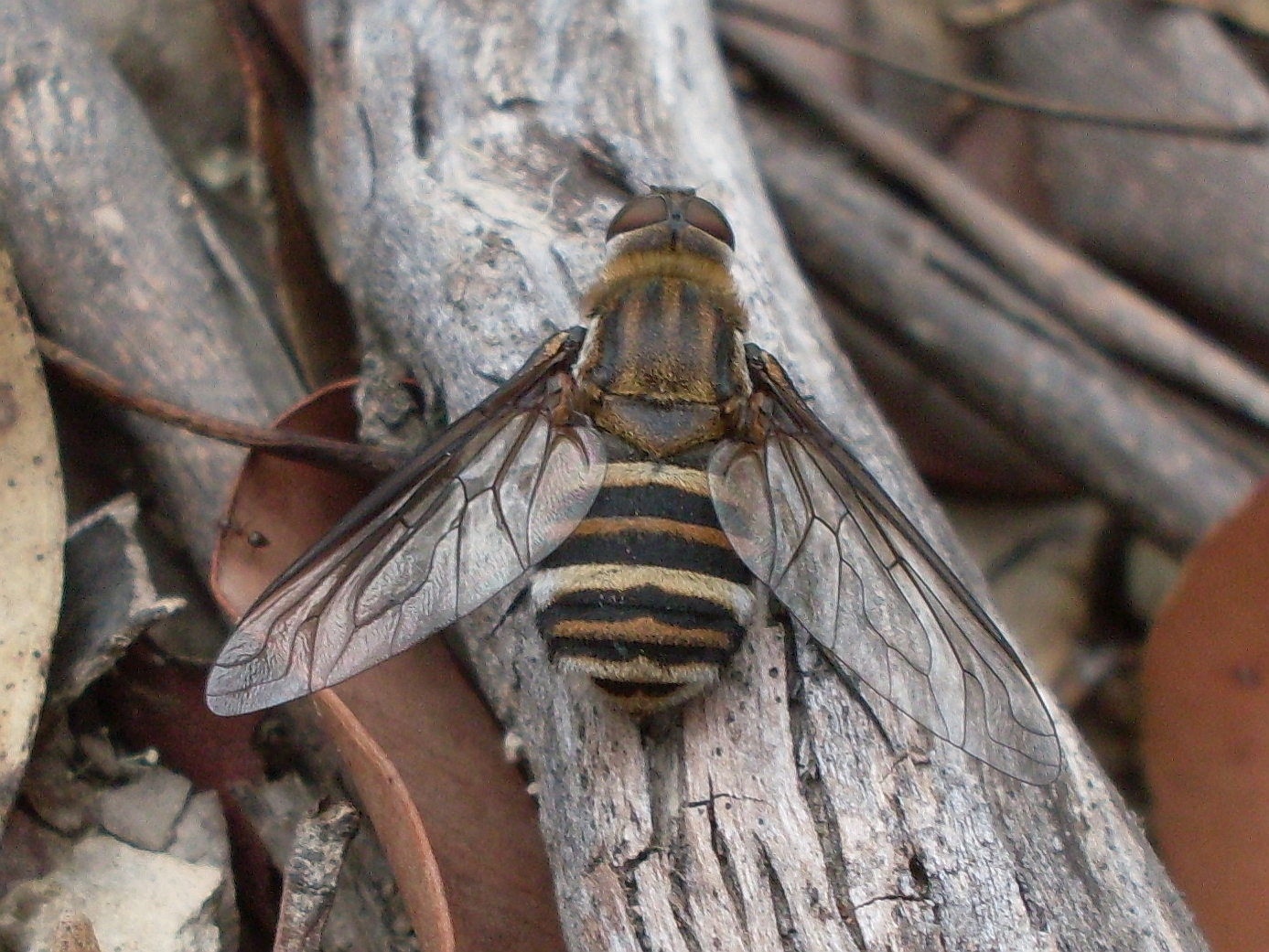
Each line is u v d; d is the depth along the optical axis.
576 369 0.09
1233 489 0.11
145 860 0.09
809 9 0.12
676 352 0.09
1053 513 0.11
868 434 0.09
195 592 0.09
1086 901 0.08
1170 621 0.10
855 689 0.08
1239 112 0.11
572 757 0.08
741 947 0.08
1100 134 0.11
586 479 0.09
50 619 0.09
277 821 0.09
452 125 0.09
